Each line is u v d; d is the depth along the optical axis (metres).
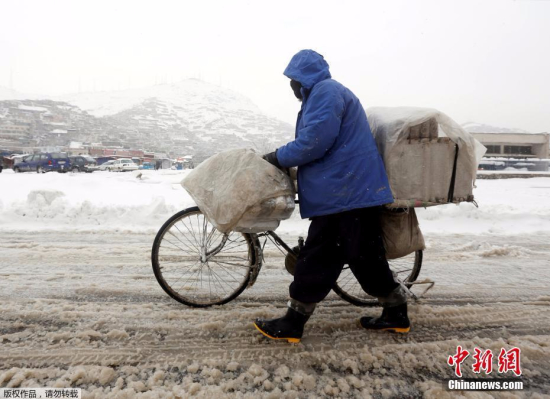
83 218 6.09
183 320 2.65
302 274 2.27
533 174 24.30
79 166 30.72
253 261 2.90
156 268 2.87
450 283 3.54
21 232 5.37
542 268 4.05
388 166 2.35
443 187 2.38
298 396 1.88
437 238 5.52
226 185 2.28
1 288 3.18
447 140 2.35
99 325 2.57
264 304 2.99
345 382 1.98
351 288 3.15
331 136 2.09
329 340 2.42
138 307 2.85
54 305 2.84
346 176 2.15
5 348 2.25
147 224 6.08
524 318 2.80
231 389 1.93
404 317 2.47
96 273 3.62
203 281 3.41
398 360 2.21
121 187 12.27
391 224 2.58
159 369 2.07
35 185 11.73
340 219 2.22
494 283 3.55
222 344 2.35
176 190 11.79
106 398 1.82
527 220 6.74
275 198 2.27
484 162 31.77
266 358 2.20
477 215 6.79
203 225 2.93
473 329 2.63
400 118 2.35
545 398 1.91
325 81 2.19
